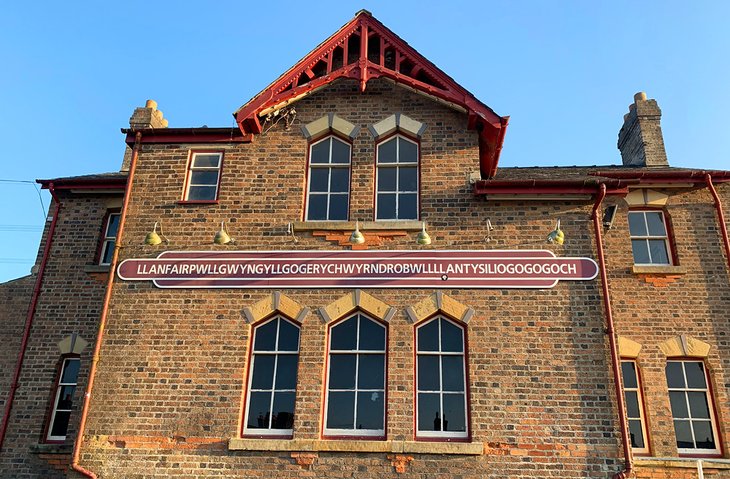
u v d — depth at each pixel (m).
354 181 12.94
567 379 11.12
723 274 13.79
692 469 12.20
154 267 12.41
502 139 12.99
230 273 12.24
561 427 10.81
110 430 11.24
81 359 14.02
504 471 10.59
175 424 11.23
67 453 13.03
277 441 10.90
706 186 14.53
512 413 10.95
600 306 11.61
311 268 12.16
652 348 13.22
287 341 11.84
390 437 10.89
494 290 11.80
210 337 11.80
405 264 12.05
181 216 12.84
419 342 11.64
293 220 12.66
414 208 12.81
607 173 14.98
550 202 12.52
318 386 11.30
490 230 12.25
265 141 13.44
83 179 15.37
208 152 13.56
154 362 11.69
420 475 10.61
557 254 12.05
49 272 14.85
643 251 14.38
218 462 10.93
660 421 12.66
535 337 11.44
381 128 13.32
